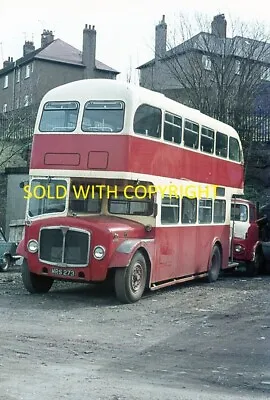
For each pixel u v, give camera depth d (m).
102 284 15.73
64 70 53.31
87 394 6.61
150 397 6.55
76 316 11.40
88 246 12.69
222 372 7.73
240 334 10.12
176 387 6.99
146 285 13.76
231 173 19.39
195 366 8.02
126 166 12.97
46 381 7.09
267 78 30.64
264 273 21.39
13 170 28.88
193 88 30.08
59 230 12.95
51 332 9.91
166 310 12.36
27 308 12.11
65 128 13.55
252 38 30.55
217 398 6.58
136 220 13.97
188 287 16.33
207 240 17.31
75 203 13.69
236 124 30.20
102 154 13.12
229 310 12.54
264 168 30.75
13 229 24.88
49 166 13.59
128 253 12.77
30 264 13.30
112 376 7.41
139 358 8.38
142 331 10.22
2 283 16.20
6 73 56.44
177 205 15.24
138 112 13.37
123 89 13.31
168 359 8.37
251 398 6.62
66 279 12.98
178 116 15.26
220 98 29.97
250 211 20.36
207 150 17.27
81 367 7.80
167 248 14.62
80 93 13.59
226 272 21.47
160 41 32.00
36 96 44.00
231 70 30.06
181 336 9.89
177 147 15.15
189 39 30.72
